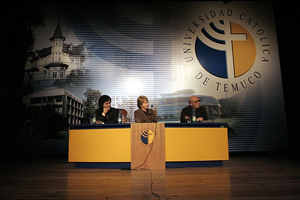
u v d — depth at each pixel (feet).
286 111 18.54
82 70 18.03
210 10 18.98
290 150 18.35
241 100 17.95
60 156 17.93
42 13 18.60
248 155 17.40
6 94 17.60
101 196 5.73
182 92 17.97
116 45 18.44
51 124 17.26
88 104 17.61
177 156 10.16
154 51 18.48
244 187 6.56
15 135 17.17
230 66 18.38
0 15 18.13
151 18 18.84
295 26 18.92
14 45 18.16
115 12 18.81
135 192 6.07
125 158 10.11
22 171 10.23
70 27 18.51
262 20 19.01
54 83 17.83
